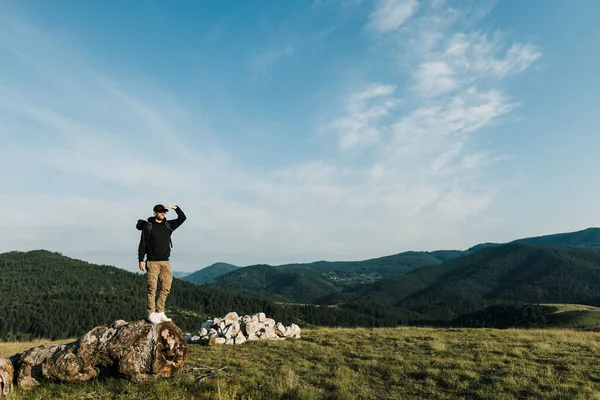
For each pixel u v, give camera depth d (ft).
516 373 38.40
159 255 33.32
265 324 67.77
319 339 63.05
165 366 32.01
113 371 32.19
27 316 515.09
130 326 33.12
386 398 32.04
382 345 56.08
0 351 64.90
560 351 47.85
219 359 46.55
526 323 461.37
